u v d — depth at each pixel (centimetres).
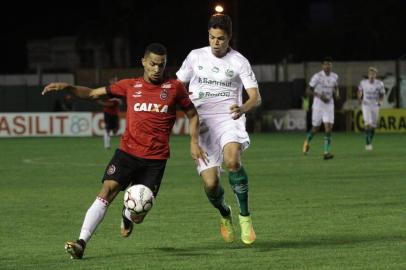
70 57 12450
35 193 3325
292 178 3762
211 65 2117
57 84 1952
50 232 2325
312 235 2209
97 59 11969
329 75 4978
